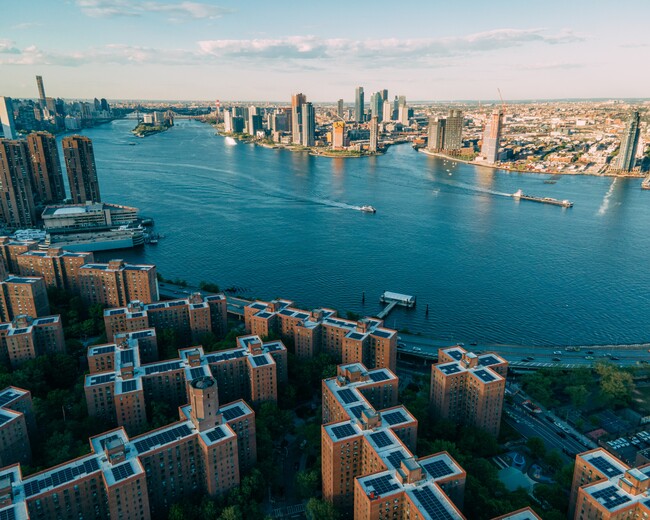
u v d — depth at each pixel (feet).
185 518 655.76
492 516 648.38
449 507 578.25
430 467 645.51
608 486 618.85
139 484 625.00
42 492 598.34
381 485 611.88
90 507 637.71
